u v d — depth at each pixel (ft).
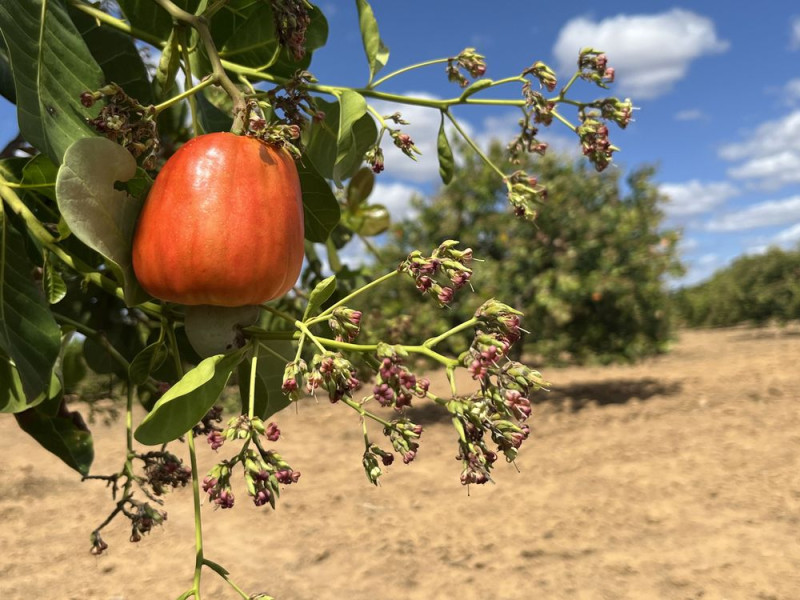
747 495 20.88
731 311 95.09
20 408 4.00
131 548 18.20
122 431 31.86
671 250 39.47
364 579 16.37
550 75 4.50
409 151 4.31
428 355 3.24
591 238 37.19
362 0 4.69
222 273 3.09
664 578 15.55
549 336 38.04
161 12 4.43
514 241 35.73
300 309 9.69
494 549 17.92
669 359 60.80
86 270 3.71
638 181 40.63
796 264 87.30
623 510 20.30
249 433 3.10
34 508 21.26
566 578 15.88
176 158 3.22
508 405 3.06
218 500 3.02
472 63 4.71
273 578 16.38
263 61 4.72
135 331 6.26
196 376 2.92
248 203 3.14
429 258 3.38
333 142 4.71
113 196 3.16
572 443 28.73
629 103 4.47
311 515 20.99
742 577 15.26
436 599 15.23
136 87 4.66
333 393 3.16
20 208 3.72
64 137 3.40
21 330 3.61
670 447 26.89
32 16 3.46
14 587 15.39
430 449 29.09
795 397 34.27
